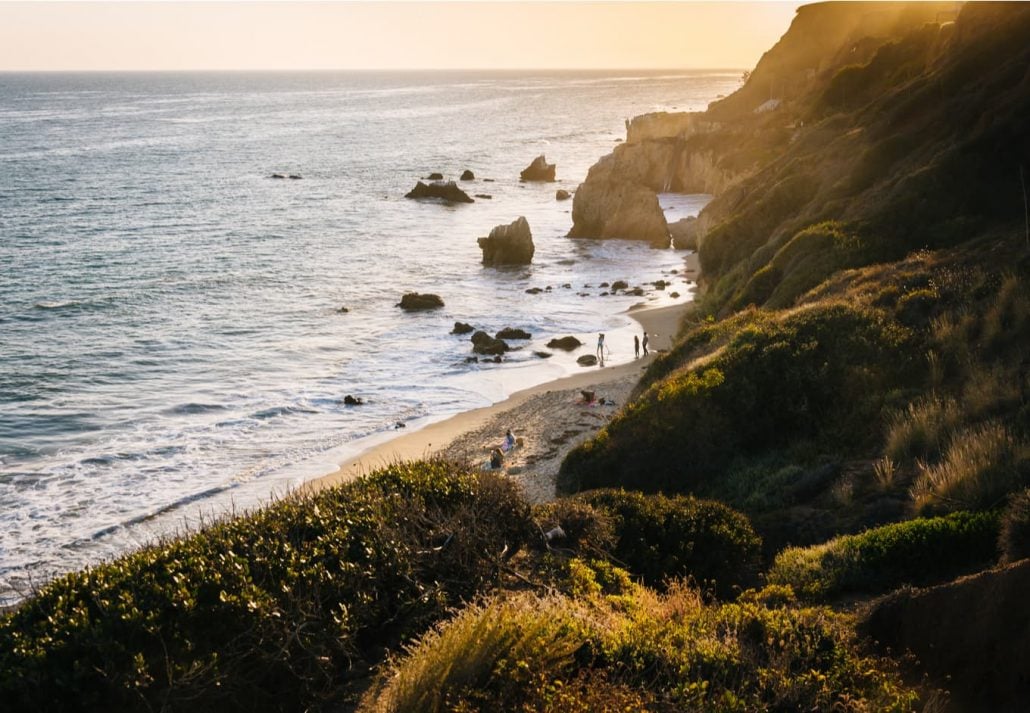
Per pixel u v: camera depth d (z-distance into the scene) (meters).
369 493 12.22
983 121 33.09
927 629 8.55
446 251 70.62
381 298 54.56
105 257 65.31
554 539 12.46
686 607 10.31
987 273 22.92
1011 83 34.94
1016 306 20.12
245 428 32.75
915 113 40.16
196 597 9.16
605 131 190.75
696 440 20.22
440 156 142.00
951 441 16.11
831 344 21.86
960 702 7.79
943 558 11.57
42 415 33.97
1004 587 7.95
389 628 9.93
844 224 32.03
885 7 100.38
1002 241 25.27
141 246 70.00
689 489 19.36
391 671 8.78
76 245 69.75
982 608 8.06
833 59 92.12
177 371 39.94
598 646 8.65
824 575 11.79
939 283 23.67
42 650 8.12
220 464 29.20
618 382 36.28
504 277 61.03
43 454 30.08
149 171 117.50
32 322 47.50
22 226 77.19
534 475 25.78
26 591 20.77
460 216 88.44
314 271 62.22
